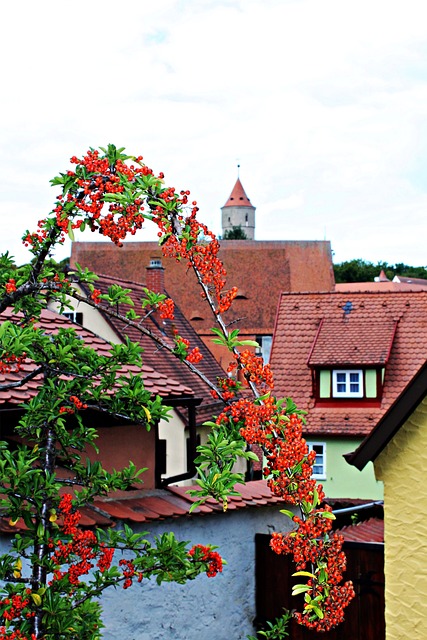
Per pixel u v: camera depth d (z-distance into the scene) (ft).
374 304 87.51
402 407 26.96
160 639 31.32
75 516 18.04
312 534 16.42
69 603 17.83
